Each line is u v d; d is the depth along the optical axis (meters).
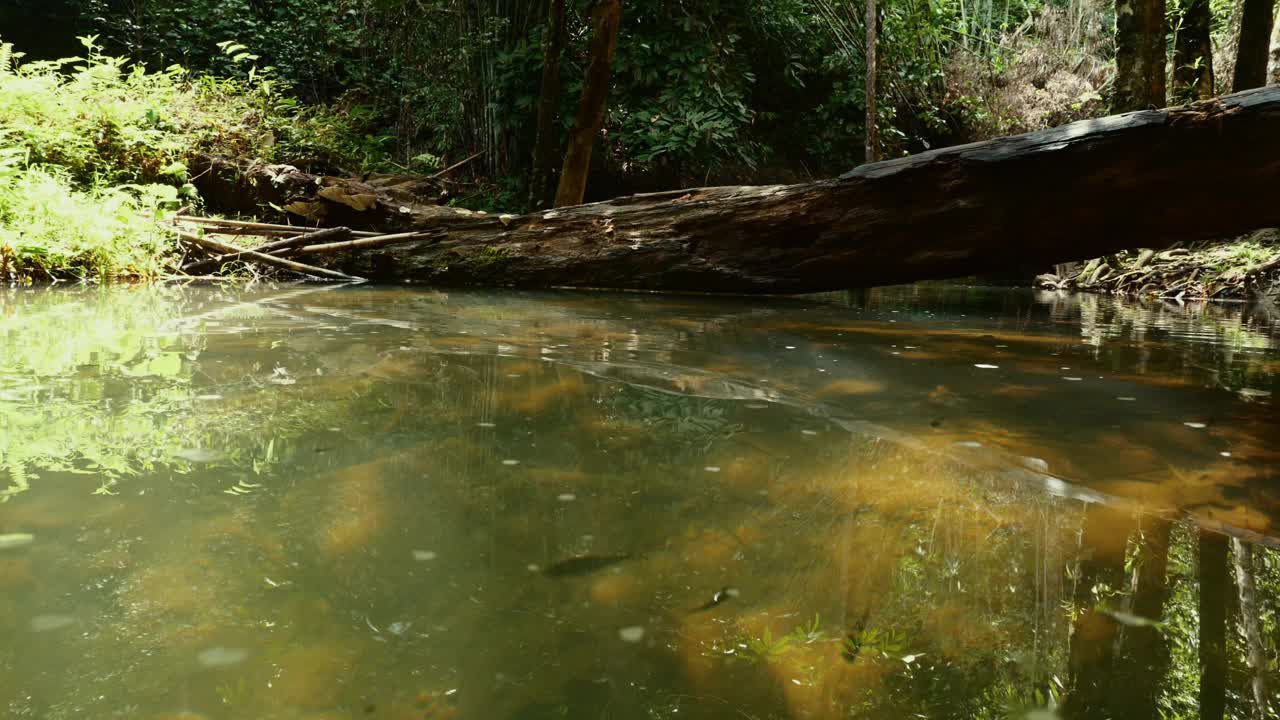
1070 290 6.86
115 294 4.08
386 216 5.90
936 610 0.84
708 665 0.73
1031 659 0.75
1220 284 5.81
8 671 0.67
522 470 1.29
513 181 8.68
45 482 1.16
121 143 6.11
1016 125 12.32
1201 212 3.65
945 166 4.13
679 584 0.89
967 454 1.49
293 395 1.80
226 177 6.34
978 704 0.68
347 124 8.95
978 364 2.56
